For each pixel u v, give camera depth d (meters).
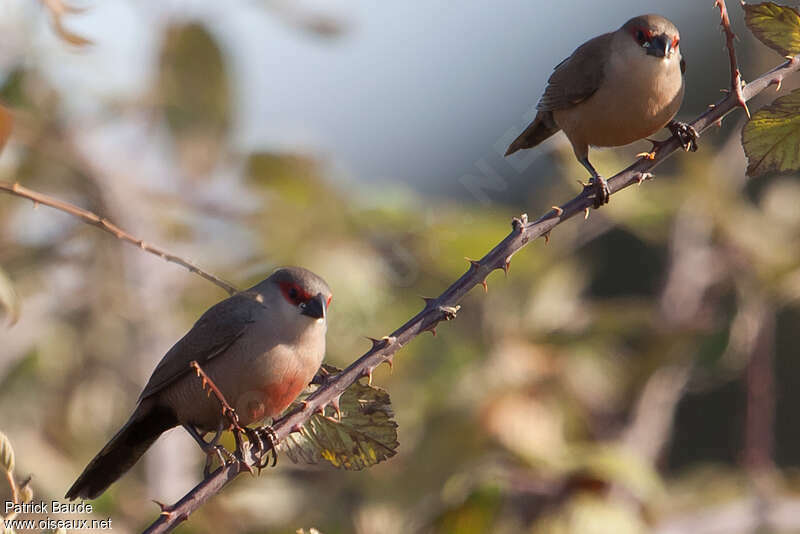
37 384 11.85
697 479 11.95
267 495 10.80
